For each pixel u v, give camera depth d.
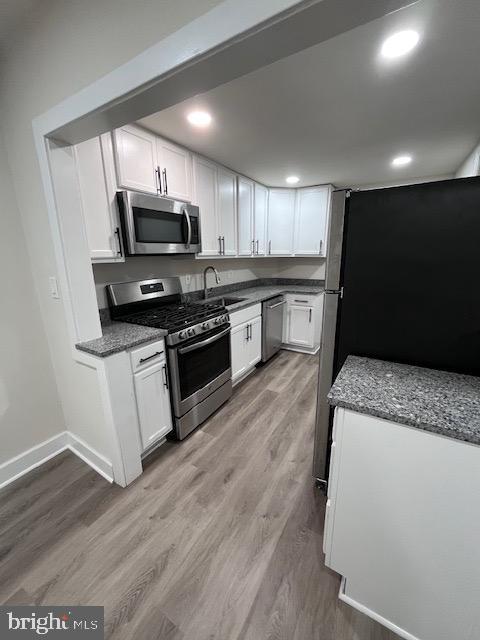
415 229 1.11
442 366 1.17
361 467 0.96
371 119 1.92
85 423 1.87
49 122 1.31
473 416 0.84
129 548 1.35
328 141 2.27
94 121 1.22
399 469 0.90
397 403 0.91
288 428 2.26
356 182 3.63
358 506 1.00
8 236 1.66
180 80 0.93
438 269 1.10
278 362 3.65
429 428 0.82
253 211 3.46
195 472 1.82
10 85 1.44
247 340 3.02
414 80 1.49
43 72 1.27
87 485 1.73
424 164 2.93
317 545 1.35
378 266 1.21
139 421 1.77
